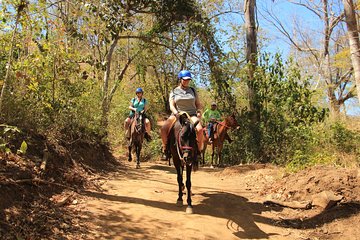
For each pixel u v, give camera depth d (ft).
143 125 42.32
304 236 21.83
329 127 44.39
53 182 23.82
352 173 27.17
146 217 22.02
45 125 29.53
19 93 26.40
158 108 84.89
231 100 57.47
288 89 47.39
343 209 23.97
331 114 57.31
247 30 55.52
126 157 51.60
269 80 48.65
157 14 60.64
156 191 28.66
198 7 61.87
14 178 20.59
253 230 22.22
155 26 62.28
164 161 54.08
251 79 51.29
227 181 37.14
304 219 24.31
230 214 24.73
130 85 83.46
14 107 25.50
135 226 20.51
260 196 29.96
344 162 31.76
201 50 62.49
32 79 26.94
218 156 51.31
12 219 17.63
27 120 26.96
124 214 22.07
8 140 23.12
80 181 26.91
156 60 77.71
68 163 28.86
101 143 39.96
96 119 37.22
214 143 49.21
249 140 48.78
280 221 24.21
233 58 60.59
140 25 70.49
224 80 58.49
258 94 49.29
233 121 48.32
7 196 18.97
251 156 47.73
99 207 22.67
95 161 35.50
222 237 20.62
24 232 17.12
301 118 46.78
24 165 22.82
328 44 75.31
